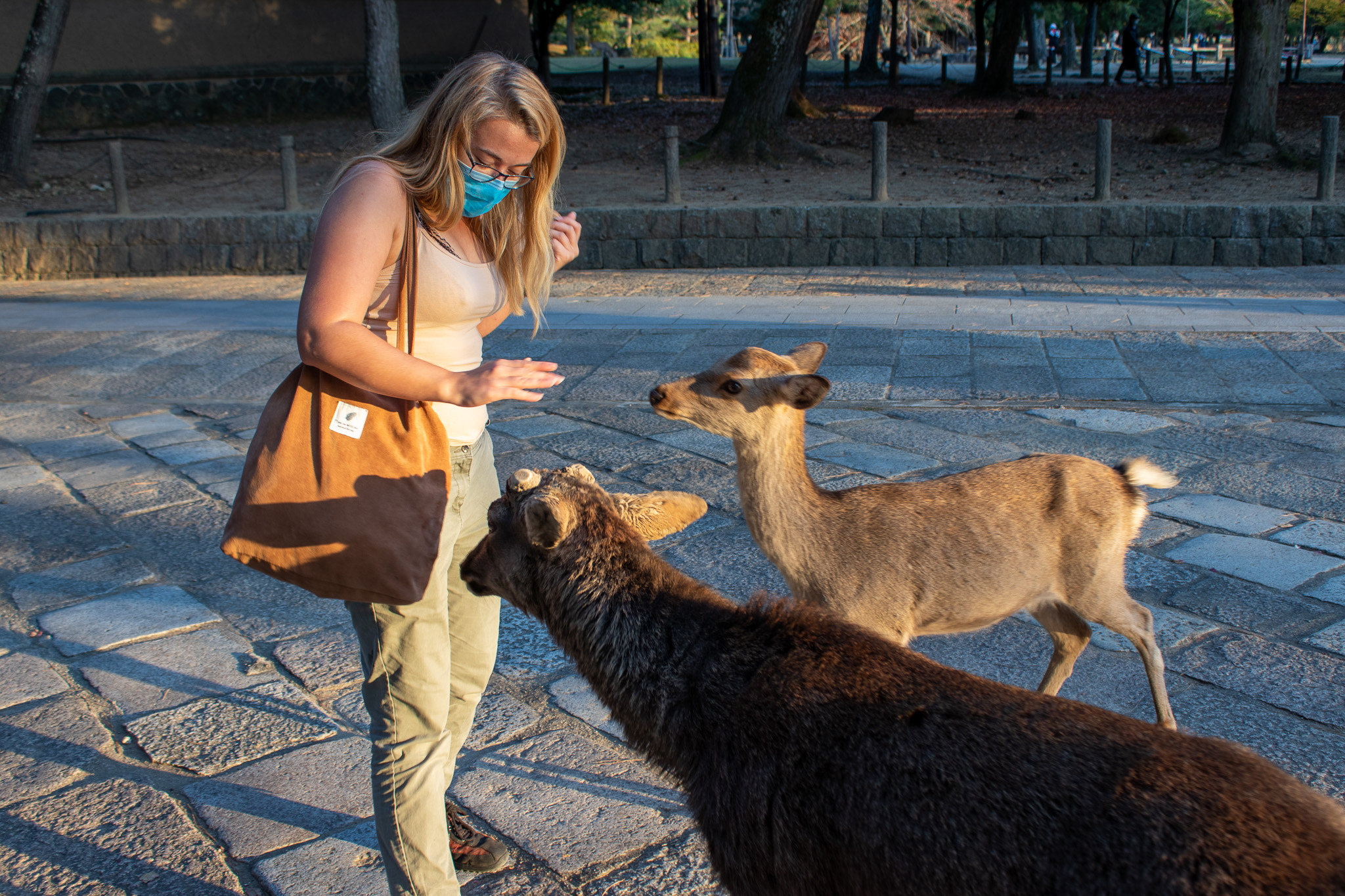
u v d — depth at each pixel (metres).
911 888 1.77
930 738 1.85
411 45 23.95
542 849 3.03
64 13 17.02
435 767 2.52
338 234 2.23
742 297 11.17
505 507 2.48
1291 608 4.29
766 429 3.27
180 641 4.42
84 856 3.04
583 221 13.12
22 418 7.84
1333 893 1.51
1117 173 15.84
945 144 19.23
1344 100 23.89
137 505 5.99
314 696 3.96
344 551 2.31
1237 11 16.17
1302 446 6.18
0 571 5.13
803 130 20.73
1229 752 1.74
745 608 2.25
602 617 2.31
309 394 2.34
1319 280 10.94
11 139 16.86
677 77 40.31
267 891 2.88
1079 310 9.80
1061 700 1.89
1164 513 5.31
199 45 22.27
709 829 2.08
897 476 5.97
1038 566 3.33
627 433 7.07
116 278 13.98
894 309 10.22
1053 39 55.34
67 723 3.78
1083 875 1.62
